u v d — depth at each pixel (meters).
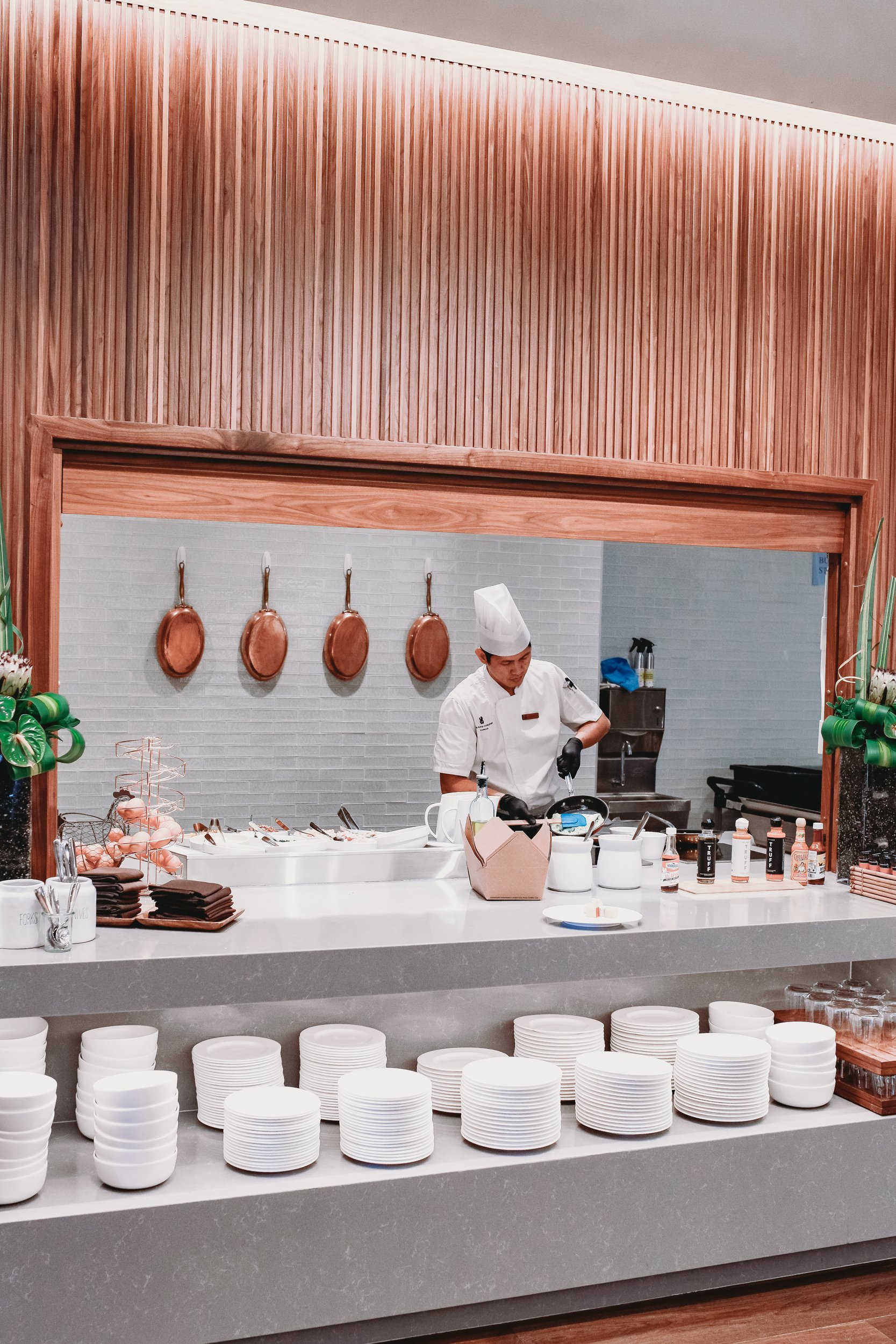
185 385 3.09
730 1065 2.83
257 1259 2.37
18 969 2.34
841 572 3.88
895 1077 2.99
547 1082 2.65
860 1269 2.98
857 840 3.53
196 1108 2.87
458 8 2.94
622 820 3.74
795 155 3.71
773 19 3.00
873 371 3.83
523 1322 2.66
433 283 3.31
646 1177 2.68
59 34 2.98
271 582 3.41
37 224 2.97
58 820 3.11
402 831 3.47
